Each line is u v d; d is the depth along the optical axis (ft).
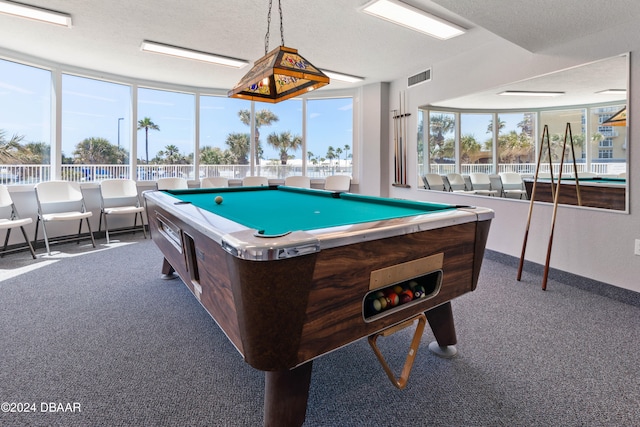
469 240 5.45
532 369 5.68
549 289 9.47
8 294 8.96
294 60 7.33
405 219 4.65
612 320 7.50
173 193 9.93
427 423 4.48
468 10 7.70
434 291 5.16
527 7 7.51
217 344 6.52
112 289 9.43
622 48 8.30
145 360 5.95
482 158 12.44
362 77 16.79
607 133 8.68
